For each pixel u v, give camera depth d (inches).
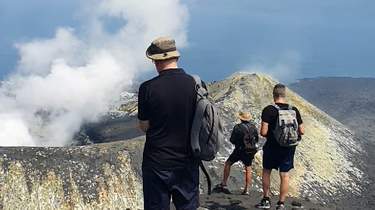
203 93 207.3
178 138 202.7
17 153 482.3
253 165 570.9
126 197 492.1
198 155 204.1
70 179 481.1
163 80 203.8
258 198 484.1
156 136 203.6
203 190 510.6
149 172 205.2
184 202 206.1
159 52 205.9
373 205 581.3
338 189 609.9
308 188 587.5
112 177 498.0
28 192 461.4
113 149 522.3
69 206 465.4
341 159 689.0
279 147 389.4
